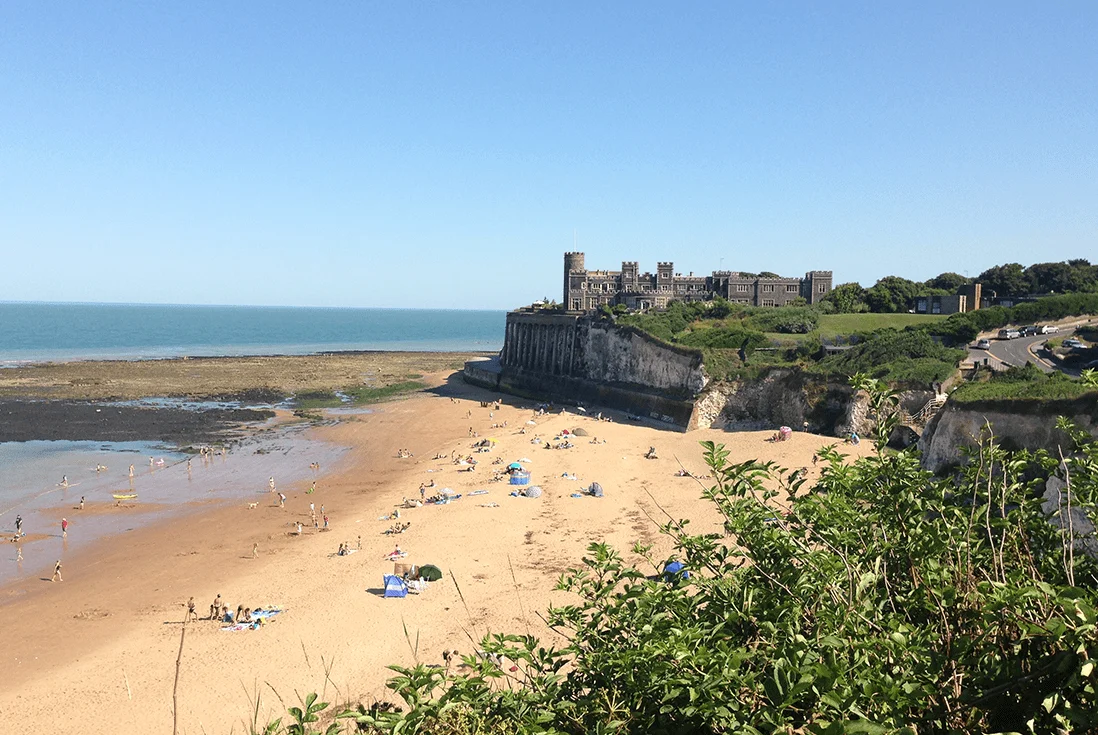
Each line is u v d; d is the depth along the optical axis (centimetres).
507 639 1297
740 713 970
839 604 1077
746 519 1242
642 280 15012
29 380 14438
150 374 15950
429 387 14725
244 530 5891
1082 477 1299
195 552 5384
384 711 1185
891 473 1296
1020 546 1271
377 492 7012
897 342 8519
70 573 5006
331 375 16488
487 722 1151
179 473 7788
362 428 10319
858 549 1239
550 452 8288
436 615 4175
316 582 4747
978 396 5503
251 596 4566
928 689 942
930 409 7225
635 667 1098
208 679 3572
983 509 1251
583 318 12706
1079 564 1231
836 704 890
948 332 9519
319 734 1145
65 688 3519
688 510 5947
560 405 12062
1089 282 13862
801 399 8669
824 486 1355
